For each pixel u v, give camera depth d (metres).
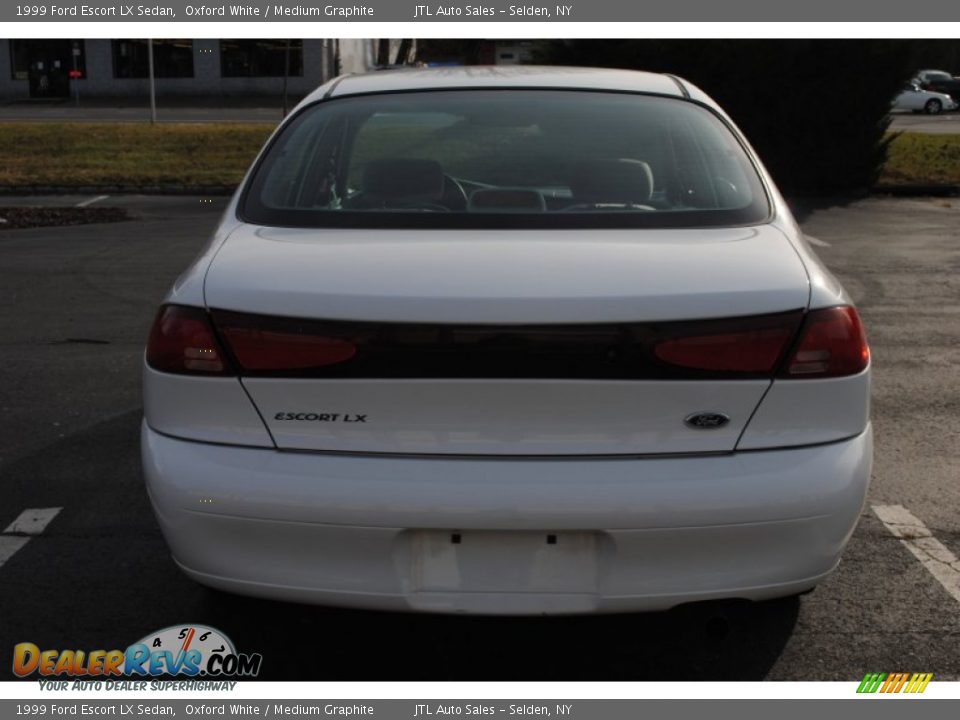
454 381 2.25
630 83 3.45
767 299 2.31
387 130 3.11
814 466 2.33
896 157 17.48
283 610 3.09
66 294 7.75
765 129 14.72
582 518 2.25
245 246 2.59
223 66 40.88
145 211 13.05
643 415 2.27
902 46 14.34
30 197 14.64
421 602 2.34
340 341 2.27
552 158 2.97
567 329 2.23
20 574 3.31
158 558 3.42
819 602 3.12
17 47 40.50
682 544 2.29
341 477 2.28
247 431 2.35
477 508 2.25
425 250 2.47
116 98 40.34
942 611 3.07
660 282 2.31
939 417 4.86
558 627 3.00
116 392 5.25
